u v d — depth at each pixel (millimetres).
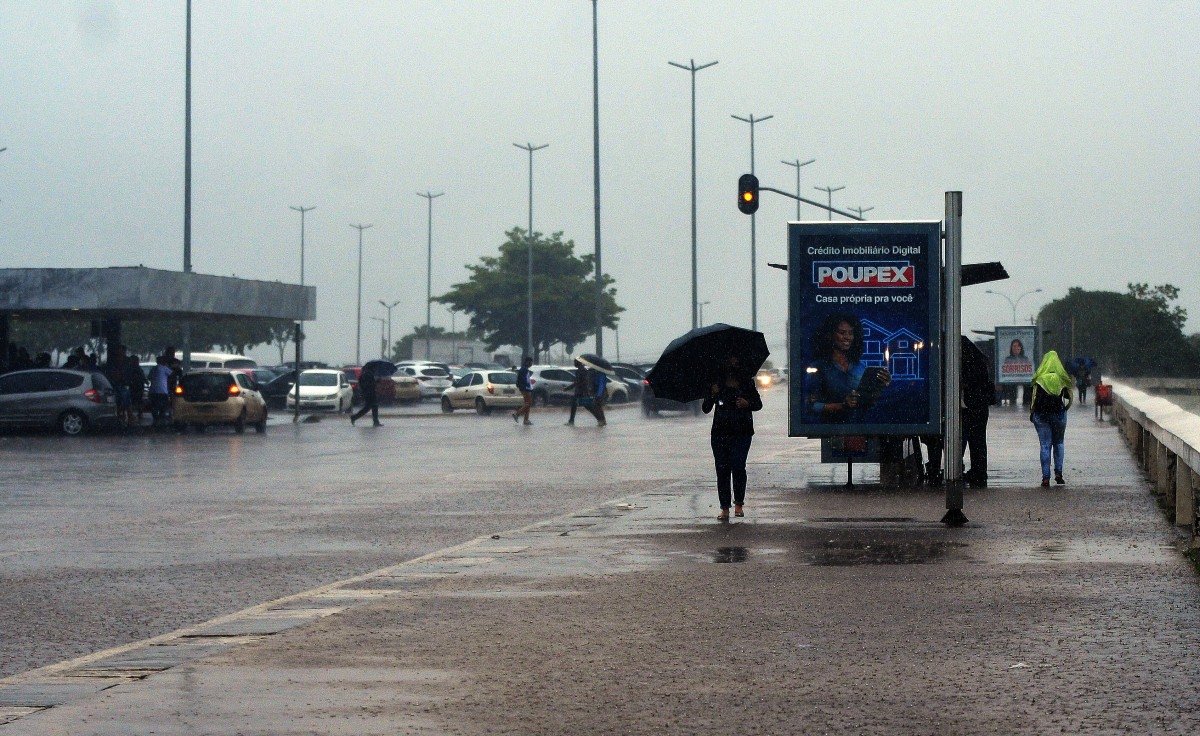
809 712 7664
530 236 92812
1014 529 16391
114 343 52562
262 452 34594
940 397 22047
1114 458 28344
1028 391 57500
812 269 22156
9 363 49969
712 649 9445
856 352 22125
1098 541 15203
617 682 8438
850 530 16438
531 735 7199
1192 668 8734
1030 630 10039
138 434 44500
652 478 25344
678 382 18719
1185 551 14312
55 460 31781
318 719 7531
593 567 13484
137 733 7238
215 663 9031
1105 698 7938
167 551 15477
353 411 65250
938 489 21844
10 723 7461
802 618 10617
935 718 7516
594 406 48188
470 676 8625
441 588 12234
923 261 22047
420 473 27141
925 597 11547
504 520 18562
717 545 15117
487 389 62406
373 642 9750
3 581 13305
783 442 36094
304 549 15625
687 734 7223
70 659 9734
